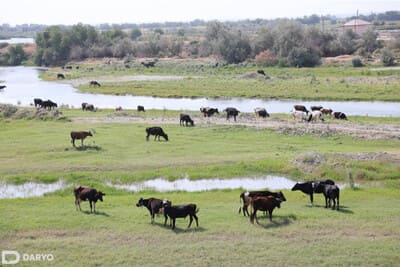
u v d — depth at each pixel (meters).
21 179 30.83
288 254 18.09
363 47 125.31
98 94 79.31
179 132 44.12
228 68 110.94
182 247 18.75
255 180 31.30
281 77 90.44
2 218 21.86
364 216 22.16
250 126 45.81
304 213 22.64
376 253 18.09
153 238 19.62
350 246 18.72
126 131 44.34
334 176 31.27
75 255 18.05
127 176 31.33
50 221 21.47
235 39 127.00
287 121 49.19
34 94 80.50
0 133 43.62
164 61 129.50
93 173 31.81
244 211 22.41
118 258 17.81
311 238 19.53
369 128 44.56
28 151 36.94
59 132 43.78
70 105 66.44
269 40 125.88
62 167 32.97
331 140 40.88
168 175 31.75
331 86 75.12
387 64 103.25
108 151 37.16
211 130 44.81
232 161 34.50
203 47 137.88
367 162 32.62
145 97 74.50
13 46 167.62
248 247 18.70
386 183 29.73
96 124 47.97
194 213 20.77
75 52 150.88
